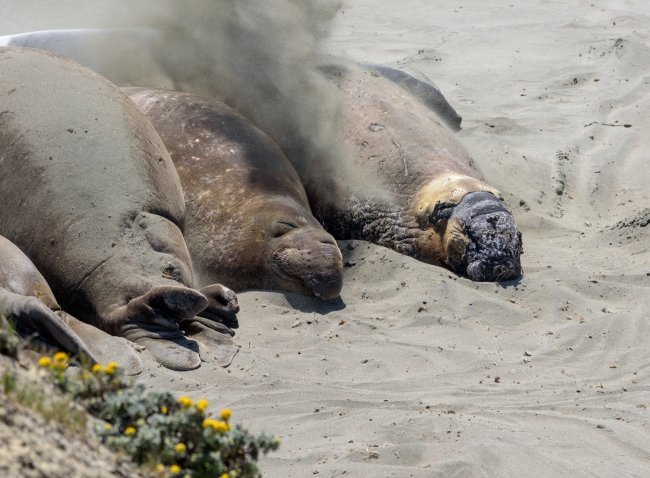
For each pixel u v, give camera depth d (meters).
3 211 21.25
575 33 55.09
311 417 15.98
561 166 33.97
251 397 16.75
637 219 28.16
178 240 21.73
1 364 10.12
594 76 46.25
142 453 9.77
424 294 22.97
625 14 58.94
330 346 19.98
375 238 26.84
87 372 10.91
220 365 18.48
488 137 36.38
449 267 25.31
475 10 63.75
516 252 24.42
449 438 15.00
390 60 50.47
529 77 46.62
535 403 16.98
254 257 23.89
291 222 24.08
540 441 15.09
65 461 8.75
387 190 26.88
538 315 22.31
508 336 20.95
